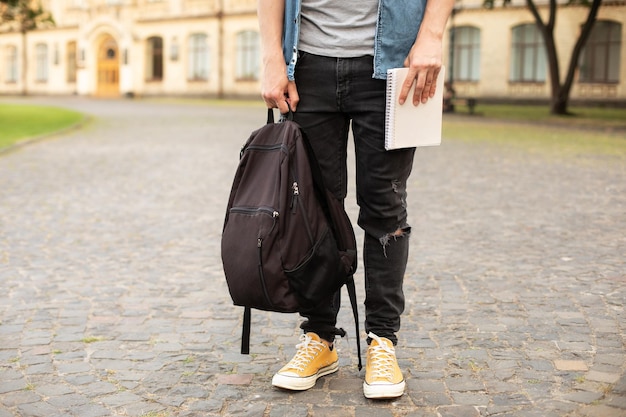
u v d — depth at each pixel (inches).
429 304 161.5
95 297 168.9
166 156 488.4
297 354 115.0
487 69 1327.5
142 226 258.7
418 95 102.7
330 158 111.0
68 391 113.5
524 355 127.6
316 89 107.5
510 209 287.9
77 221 267.7
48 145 563.2
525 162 447.5
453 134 668.7
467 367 122.1
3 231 248.4
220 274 191.9
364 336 139.3
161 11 1737.2
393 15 103.5
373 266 111.7
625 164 434.3
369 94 105.8
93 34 1852.9
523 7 1272.1
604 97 1194.0
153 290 175.6
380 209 109.3
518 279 182.4
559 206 293.6
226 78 1652.3
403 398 109.3
